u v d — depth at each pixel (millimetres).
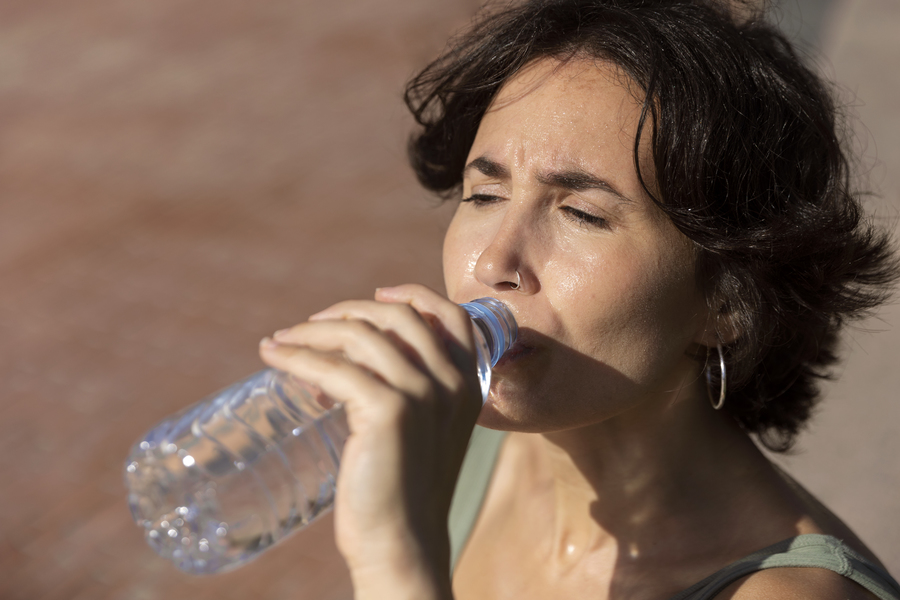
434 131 1822
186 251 7266
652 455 1432
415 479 818
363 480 805
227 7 13359
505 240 1219
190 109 10008
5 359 6082
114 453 5184
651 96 1197
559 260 1216
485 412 1257
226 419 1322
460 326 918
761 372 1466
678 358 1319
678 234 1247
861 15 8359
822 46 7594
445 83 1604
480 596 1660
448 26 11938
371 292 6664
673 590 1369
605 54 1259
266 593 4113
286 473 1337
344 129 9352
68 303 6688
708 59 1261
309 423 1324
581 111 1231
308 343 872
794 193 1337
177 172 8609
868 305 1536
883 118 6383
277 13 13000
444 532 847
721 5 1491
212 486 1354
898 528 3529
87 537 4562
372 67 10883
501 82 1398
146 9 13453
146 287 6828
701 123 1221
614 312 1208
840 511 3670
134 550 4461
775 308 1323
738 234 1260
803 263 1335
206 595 4137
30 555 4457
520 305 1212
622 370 1236
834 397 4328
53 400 5668
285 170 8555
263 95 10305
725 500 1426
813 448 4031
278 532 1361
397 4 13047
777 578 1252
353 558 815
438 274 6828
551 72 1283
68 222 7793
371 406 812
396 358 841
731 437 1486
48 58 11672
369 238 7328
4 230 7707
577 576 1511
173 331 6309
